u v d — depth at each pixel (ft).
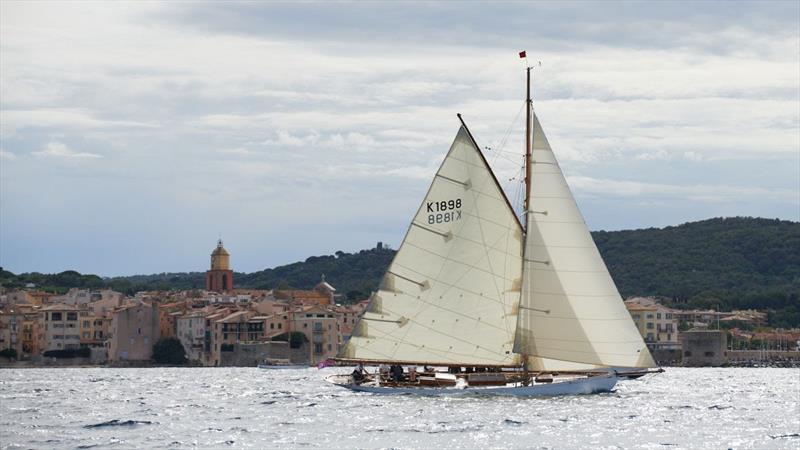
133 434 515.09
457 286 634.02
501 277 625.00
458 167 631.56
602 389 654.94
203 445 469.98
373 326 653.71
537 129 604.08
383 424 535.19
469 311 631.97
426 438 486.38
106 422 573.74
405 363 646.33
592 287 597.52
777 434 521.24
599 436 497.46
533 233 603.26
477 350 631.56
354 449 455.22
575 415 570.05
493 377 648.79
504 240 624.18
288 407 654.53
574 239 599.16
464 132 628.69
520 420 544.62
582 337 597.93
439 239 636.48
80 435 513.04
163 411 653.30
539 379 646.74
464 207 630.74
